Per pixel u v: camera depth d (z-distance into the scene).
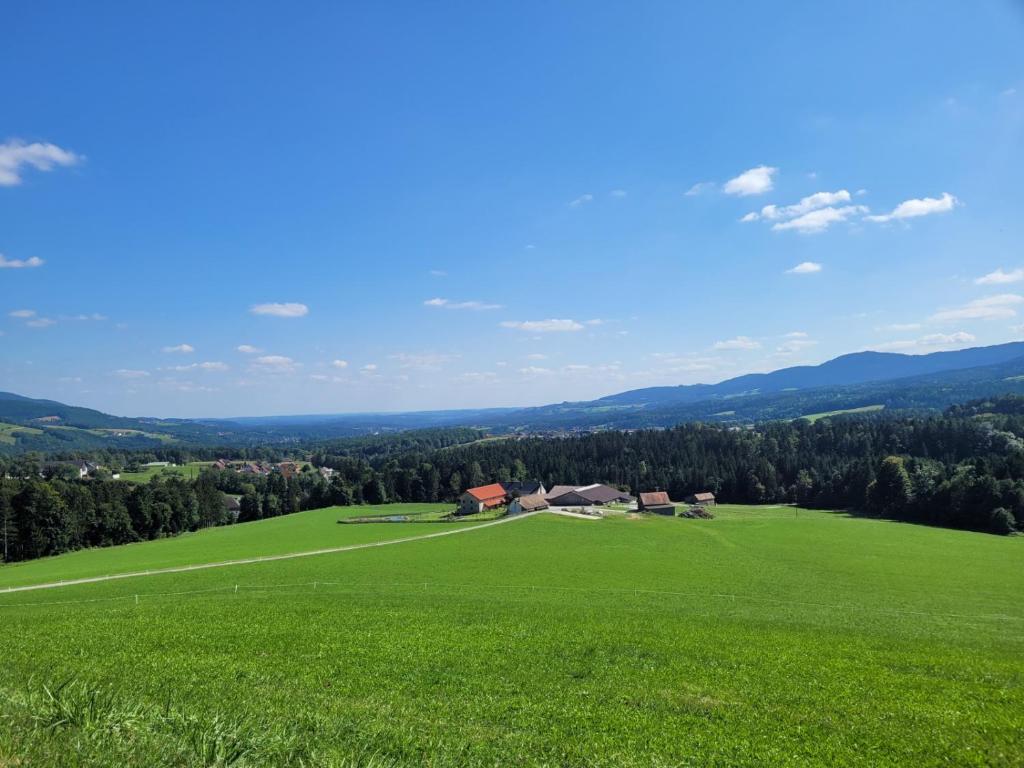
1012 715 18.89
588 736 16.45
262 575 55.09
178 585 50.03
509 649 26.89
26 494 89.00
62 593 47.31
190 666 21.92
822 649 28.28
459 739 15.08
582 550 71.94
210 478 147.62
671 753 15.52
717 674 23.48
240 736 11.45
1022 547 76.50
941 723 18.08
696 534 85.94
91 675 18.80
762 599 45.88
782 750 15.96
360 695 19.27
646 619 35.28
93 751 9.80
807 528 93.00
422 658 24.84
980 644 31.47
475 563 62.38
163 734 11.16
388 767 11.67
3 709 11.36
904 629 35.31
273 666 22.69
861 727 17.64
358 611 35.47
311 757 11.16
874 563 65.00
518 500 115.94
